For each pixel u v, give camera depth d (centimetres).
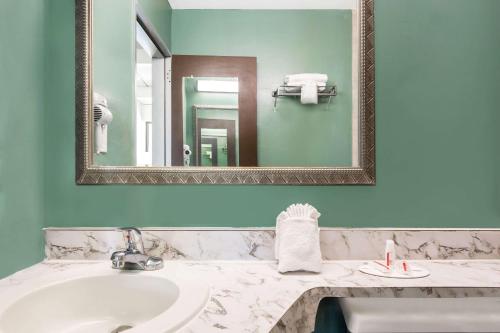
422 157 107
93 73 107
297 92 107
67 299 81
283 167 106
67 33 106
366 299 86
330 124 107
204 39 108
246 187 106
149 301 84
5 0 84
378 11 107
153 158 107
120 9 108
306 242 91
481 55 107
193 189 106
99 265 95
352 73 107
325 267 96
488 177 106
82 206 105
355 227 106
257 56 108
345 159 107
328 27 107
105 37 108
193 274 87
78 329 79
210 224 105
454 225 106
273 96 108
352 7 107
